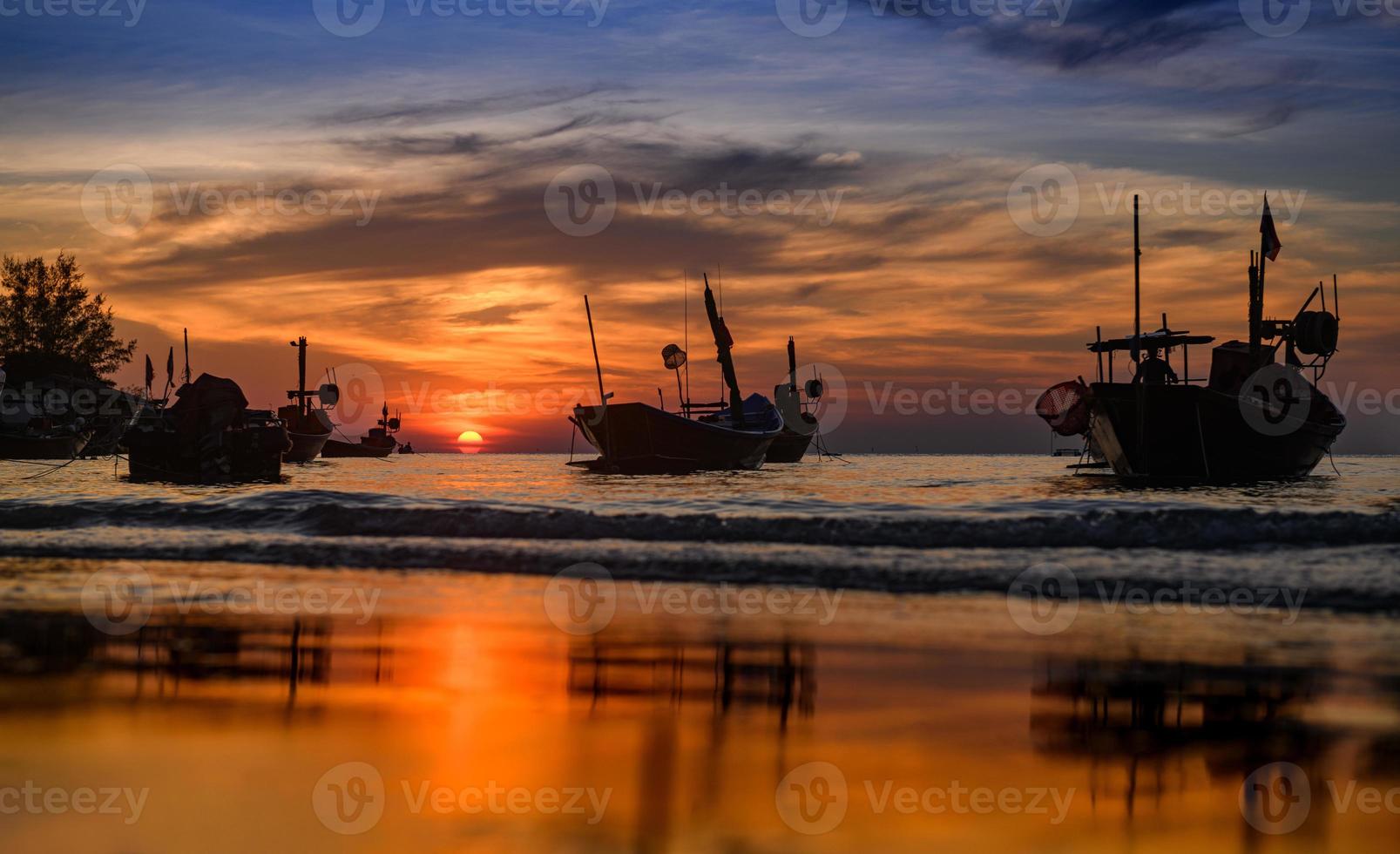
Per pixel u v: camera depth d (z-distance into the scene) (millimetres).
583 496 35438
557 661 10258
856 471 66125
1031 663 10062
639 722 8172
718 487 43438
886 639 11273
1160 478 42219
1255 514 18609
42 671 9734
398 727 8000
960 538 18281
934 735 7840
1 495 35906
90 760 7145
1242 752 7488
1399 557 16578
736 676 9641
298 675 9633
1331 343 44219
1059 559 16453
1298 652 10484
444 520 20562
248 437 41500
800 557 16578
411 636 11430
